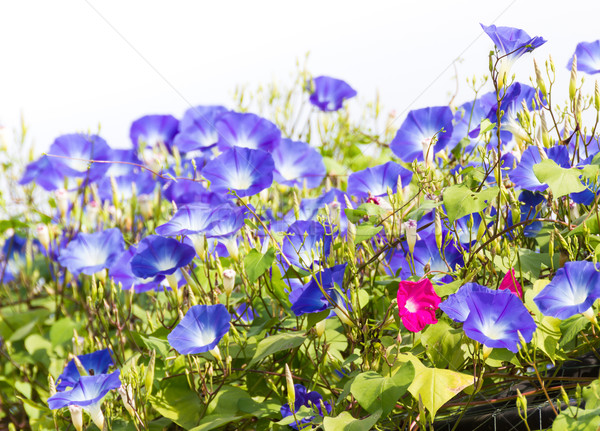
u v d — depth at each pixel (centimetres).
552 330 228
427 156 244
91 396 232
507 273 234
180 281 254
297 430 232
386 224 242
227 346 237
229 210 239
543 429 228
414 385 224
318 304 231
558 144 242
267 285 248
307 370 245
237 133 258
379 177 252
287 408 233
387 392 223
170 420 242
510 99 239
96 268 252
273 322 245
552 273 241
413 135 257
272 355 246
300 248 237
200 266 254
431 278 239
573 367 233
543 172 230
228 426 240
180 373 242
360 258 252
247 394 239
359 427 221
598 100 239
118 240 255
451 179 258
